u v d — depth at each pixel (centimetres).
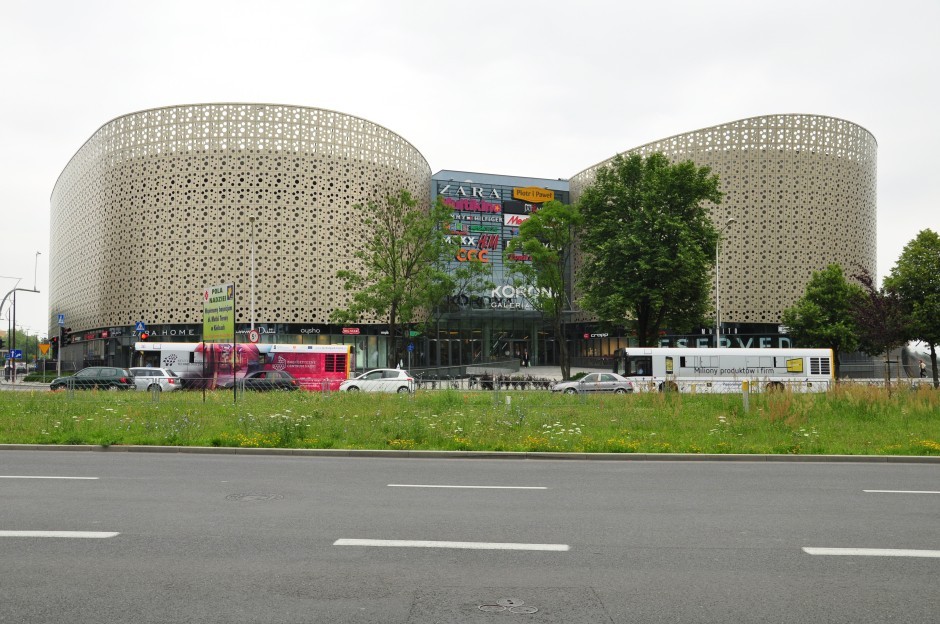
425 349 6600
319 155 5794
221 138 5684
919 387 2245
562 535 694
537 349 7194
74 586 534
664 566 593
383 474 1093
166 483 991
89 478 1033
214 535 684
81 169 6812
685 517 781
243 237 5612
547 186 7494
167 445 1401
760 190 5991
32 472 1092
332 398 2638
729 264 6000
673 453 1330
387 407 2194
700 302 3966
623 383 3478
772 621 473
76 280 6938
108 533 689
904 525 747
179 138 5709
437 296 4447
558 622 468
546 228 4450
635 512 805
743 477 1086
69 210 7325
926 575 572
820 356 3834
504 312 6725
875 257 6347
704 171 3891
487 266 5106
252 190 5647
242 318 5566
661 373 3791
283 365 3950
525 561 605
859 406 1955
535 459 1310
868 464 1257
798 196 5953
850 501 881
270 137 5700
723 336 5972
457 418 1866
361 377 3559
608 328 4319
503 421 1736
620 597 517
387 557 612
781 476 1099
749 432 1582
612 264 3884
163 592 521
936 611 493
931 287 4072
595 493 929
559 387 3484
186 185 5662
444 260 4722
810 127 6009
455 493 922
